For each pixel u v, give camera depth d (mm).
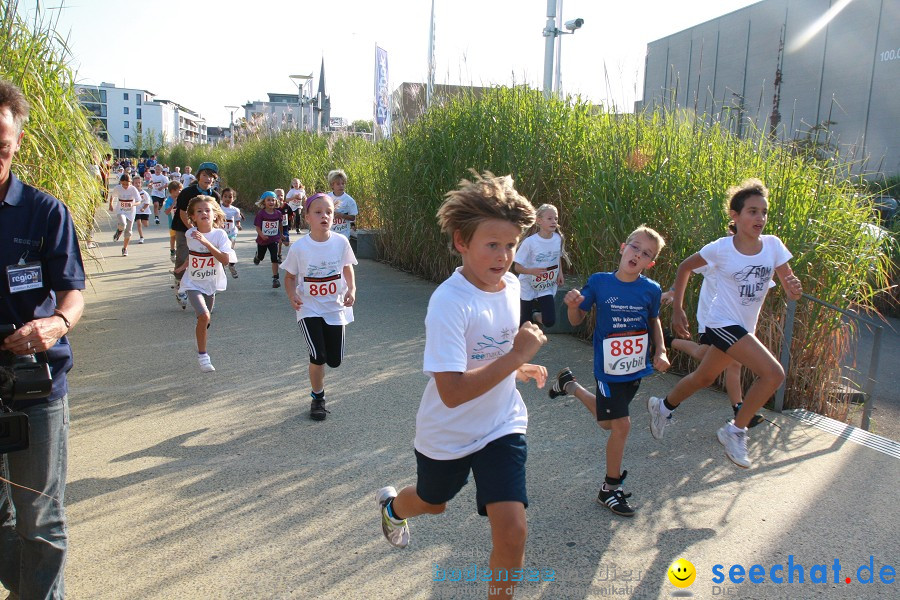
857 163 6535
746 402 4094
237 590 2875
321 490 3814
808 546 3305
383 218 12914
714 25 31219
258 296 9789
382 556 3162
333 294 4902
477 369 2271
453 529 3426
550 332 7812
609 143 7465
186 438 4543
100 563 3051
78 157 6031
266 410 5105
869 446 4625
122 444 4426
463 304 2379
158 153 54125
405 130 11969
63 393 2434
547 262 6633
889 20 23672
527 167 8766
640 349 3688
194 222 6270
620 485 3670
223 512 3545
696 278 5977
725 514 3619
